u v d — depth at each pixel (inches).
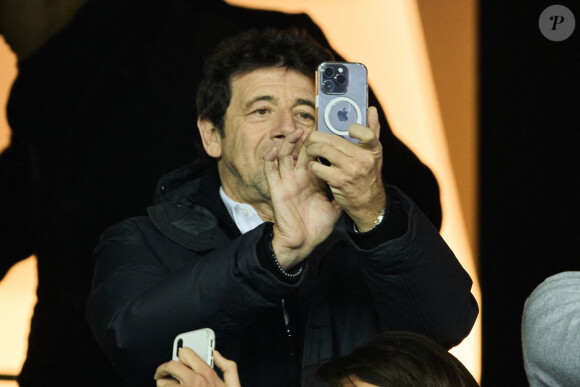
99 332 310.5
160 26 505.7
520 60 537.0
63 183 498.9
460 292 311.6
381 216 292.2
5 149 503.2
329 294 333.7
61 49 502.3
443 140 539.5
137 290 310.2
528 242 533.3
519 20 536.7
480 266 533.3
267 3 527.2
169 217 335.6
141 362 296.7
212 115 348.5
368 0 542.0
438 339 314.8
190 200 347.9
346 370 232.2
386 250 292.7
